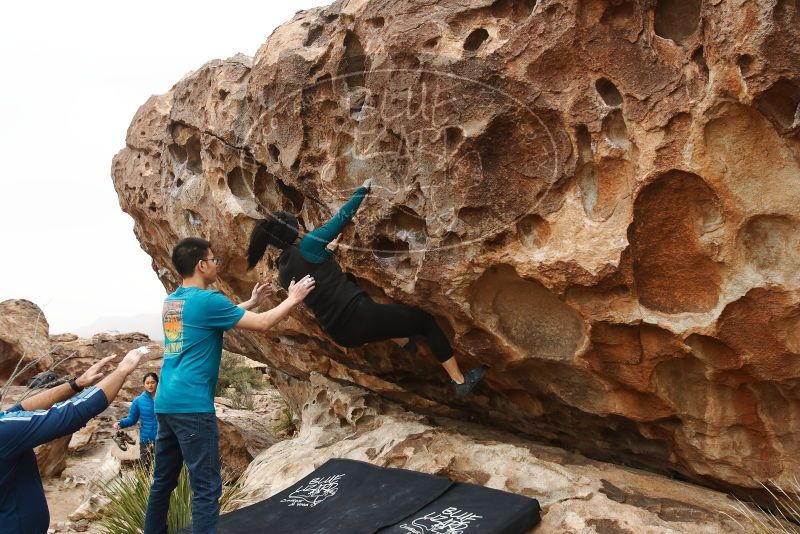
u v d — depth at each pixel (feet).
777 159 9.81
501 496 12.37
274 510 13.69
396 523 12.02
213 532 11.19
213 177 17.63
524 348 13.17
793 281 10.01
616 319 11.53
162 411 11.35
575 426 14.67
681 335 11.05
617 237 11.07
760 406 11.51
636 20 10.59
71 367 43.01
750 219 10.15
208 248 12.48
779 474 11.62
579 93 11.12
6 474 8.73
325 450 17.11
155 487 12.20
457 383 13.92
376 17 13.38
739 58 9.31
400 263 13.76
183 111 19.22
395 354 17.01
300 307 17.54
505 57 11.52
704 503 12.26
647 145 10.49
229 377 48.47
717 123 9.93
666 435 13.05
